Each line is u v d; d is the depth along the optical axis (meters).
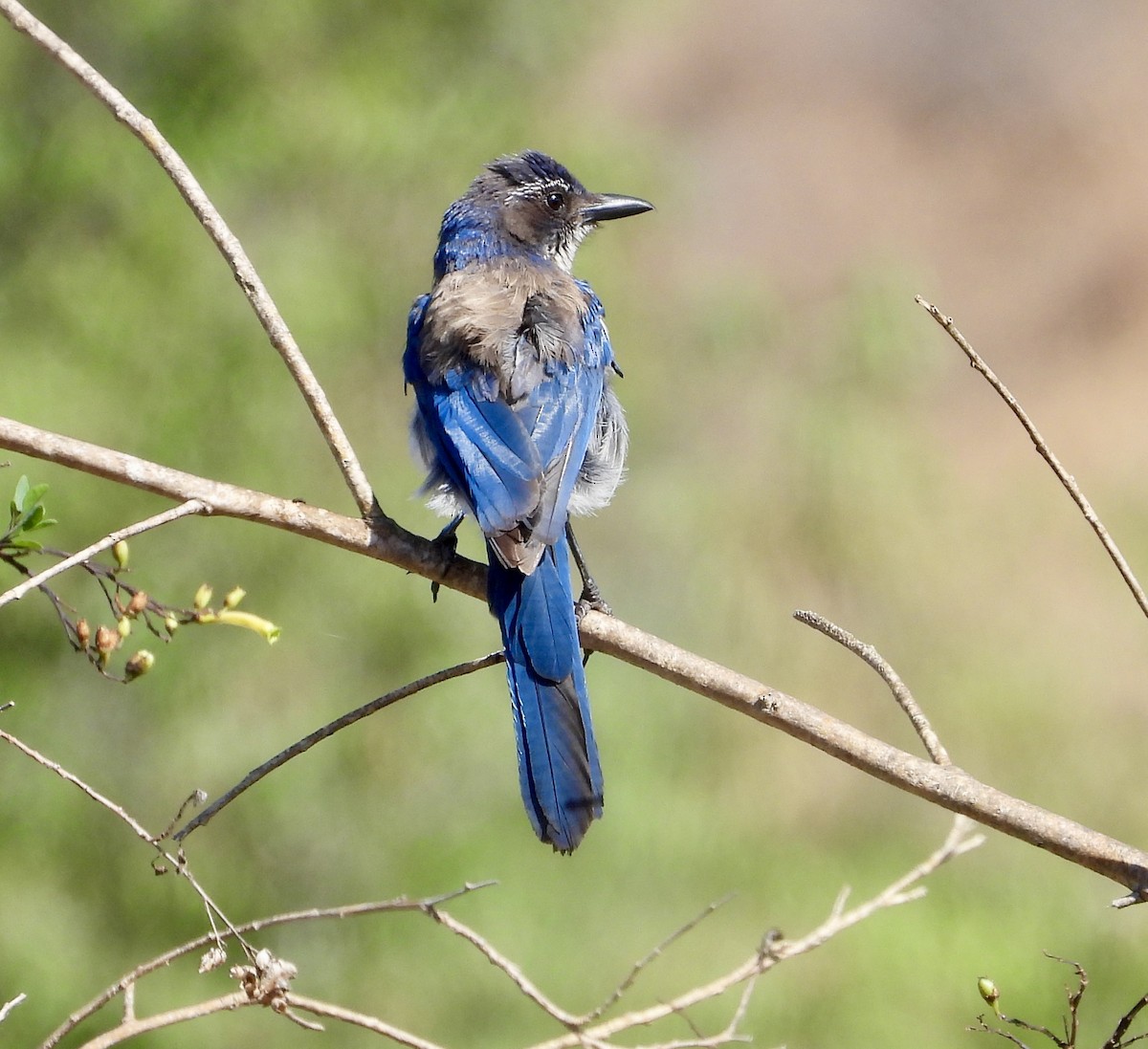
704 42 36.66
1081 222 34.56
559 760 7.08
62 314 15.25
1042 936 16.08
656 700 16.62
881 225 34.16
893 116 36.38
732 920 16.30
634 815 16.00
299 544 15.60
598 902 15.90
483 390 8.43
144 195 15.44
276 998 6.54
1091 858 6.09
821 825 17.88
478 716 15.72
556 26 16.72
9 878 15.23
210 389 15.39
